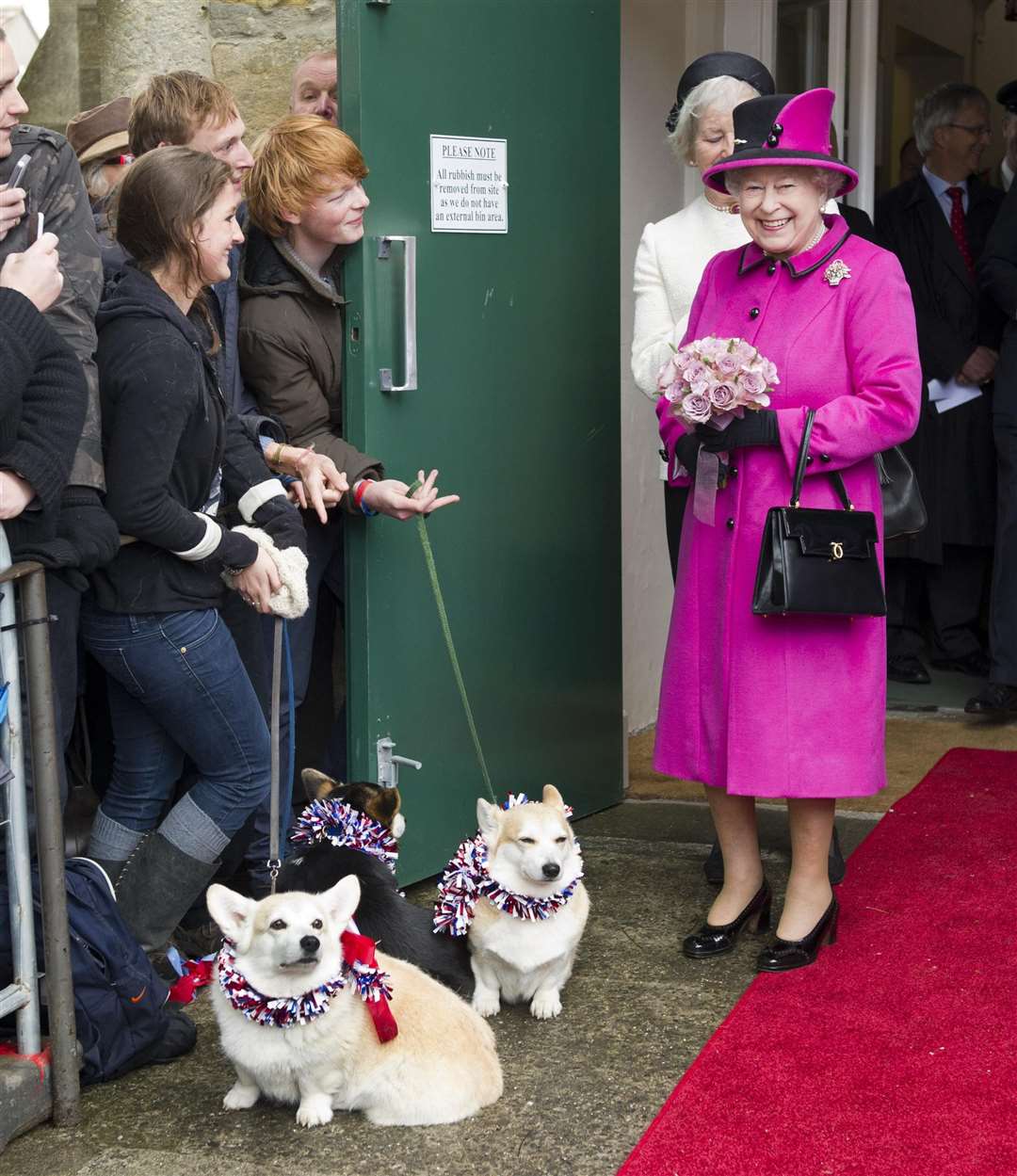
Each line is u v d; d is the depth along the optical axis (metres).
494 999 3.20
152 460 2.90
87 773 3.39
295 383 3.64
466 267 3.90
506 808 3.21
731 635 3.36
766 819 4.46
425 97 3.73
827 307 3.27
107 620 3.03
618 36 4.36
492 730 4.14
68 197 2.91
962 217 5.88
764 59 5.45
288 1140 2.69
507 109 3.98
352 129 3.59
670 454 3.76
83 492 2.84
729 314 3.39
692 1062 2.95
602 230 4.38
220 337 3.51
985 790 4.61
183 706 3.09
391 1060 2.71
